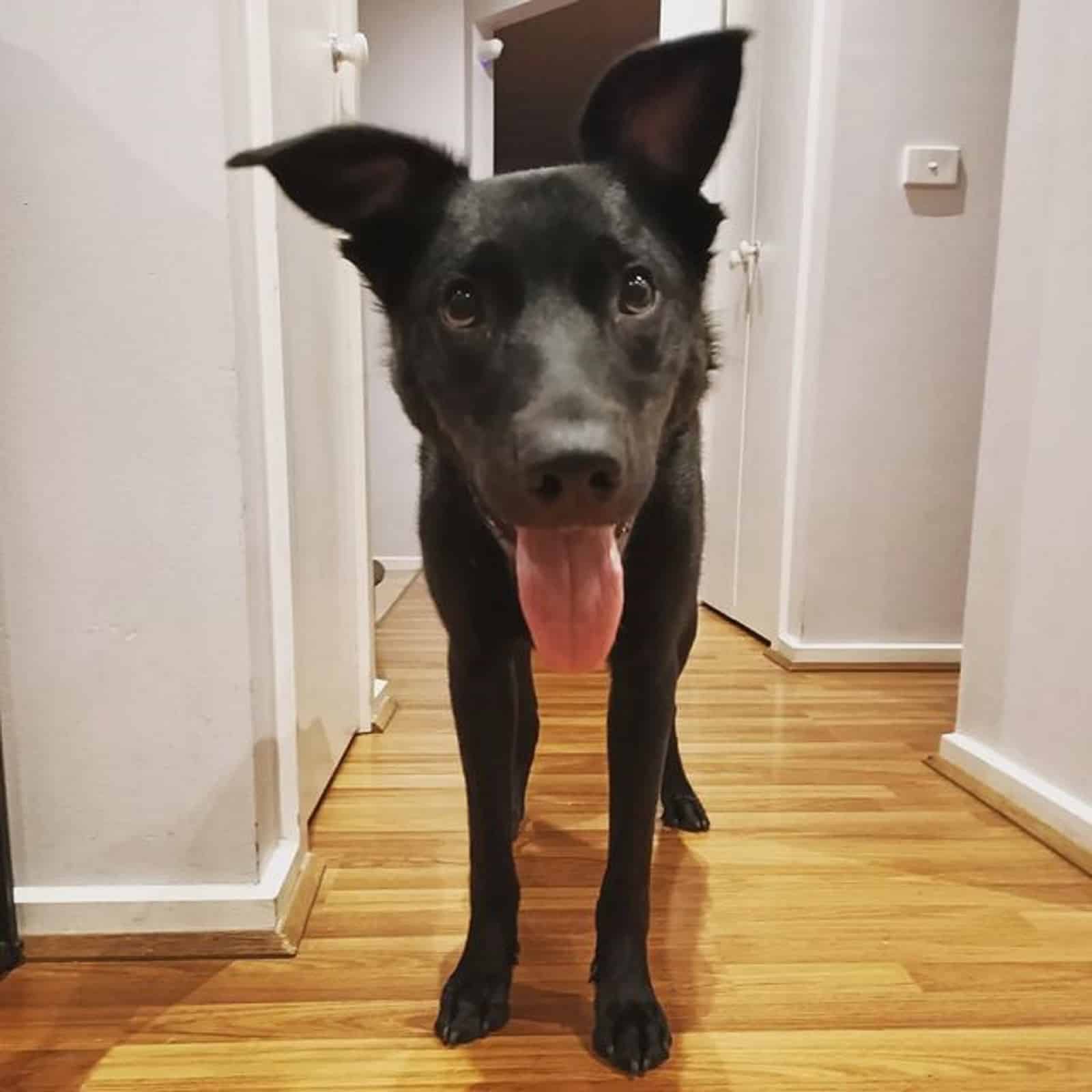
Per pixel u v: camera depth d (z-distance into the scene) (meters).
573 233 1.08
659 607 1.23
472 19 4.50
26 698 1.35
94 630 1.34
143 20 1.20
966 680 2.08
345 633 2.17
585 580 1.11
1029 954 1.40
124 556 1.32
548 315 1.07
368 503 2.30
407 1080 1.14
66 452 1.29
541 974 1.35
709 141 1.17
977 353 2.87
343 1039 1.21
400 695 2.65
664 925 1.47
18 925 1.38
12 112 1.21
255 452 1.38
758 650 3.17
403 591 4.14
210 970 1.36
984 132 2.79
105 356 1.27
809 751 2.23
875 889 1.59
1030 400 1.88
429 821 1.83
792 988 1.31
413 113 4.52
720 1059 1.17
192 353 1.28
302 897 1.49
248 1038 1.21
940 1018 1.25
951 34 2.73
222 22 1.22
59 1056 1.18
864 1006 1.28
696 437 1.33
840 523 2.90
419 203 1.20
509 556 1.15
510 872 1.30
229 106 1.26
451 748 2.23
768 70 3.21
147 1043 1.20
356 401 2.20
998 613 1.97
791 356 3.00
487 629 1.24
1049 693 1.82
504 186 1.14
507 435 1.00
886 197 2.79
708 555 3.85
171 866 1.40
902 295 2.83
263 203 1.40
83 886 1.40
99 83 1.21
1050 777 1.82
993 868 1.67
